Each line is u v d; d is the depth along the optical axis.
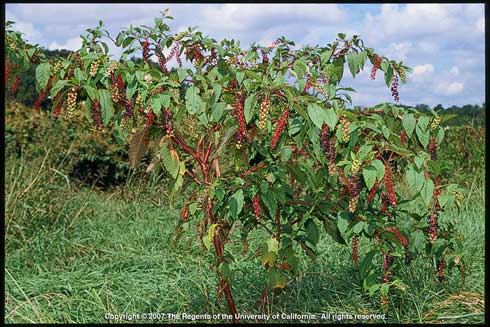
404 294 4.14
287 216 3.94
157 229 6.45
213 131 3.57
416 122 3.49
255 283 4.61
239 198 3.37
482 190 7.25
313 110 3.00
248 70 3.22
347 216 3.63
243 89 3.28
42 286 4.57
